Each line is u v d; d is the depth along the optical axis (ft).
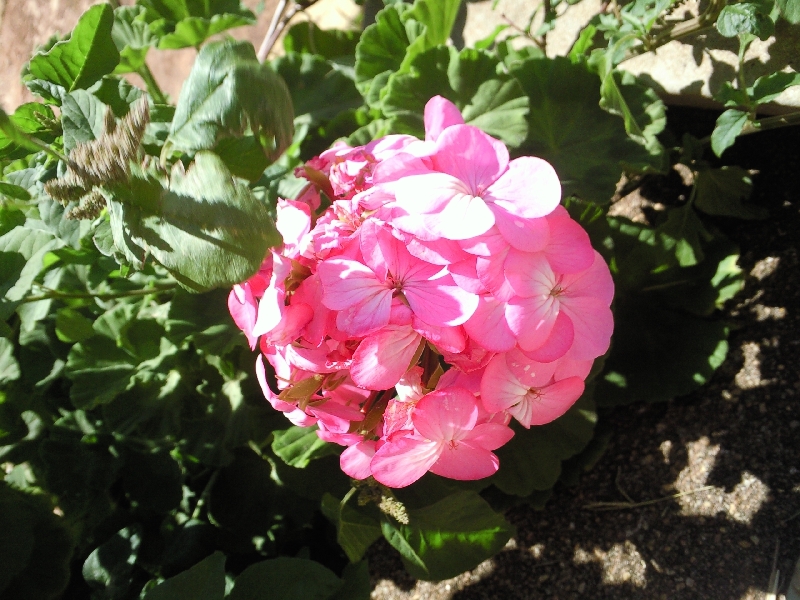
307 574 1.14
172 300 1.22
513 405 0.82
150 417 1.28
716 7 1.06
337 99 1.35
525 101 1.13
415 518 1.15
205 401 1.33
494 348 0.75
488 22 1.45
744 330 1.15
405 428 0.79
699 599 1.03
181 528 1.37
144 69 1.34
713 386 1.15
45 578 1.25
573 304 0.80
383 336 0.74
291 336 0.77
